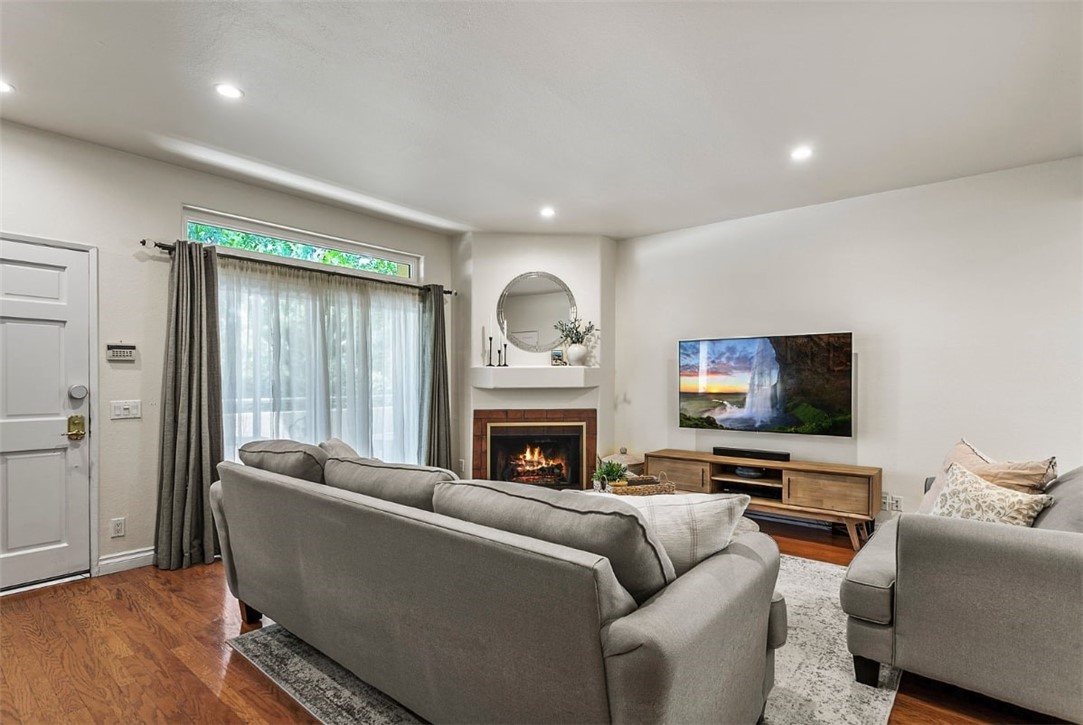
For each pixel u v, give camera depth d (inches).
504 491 64.9
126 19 81.4
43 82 99.5
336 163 137.3
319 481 90.8
